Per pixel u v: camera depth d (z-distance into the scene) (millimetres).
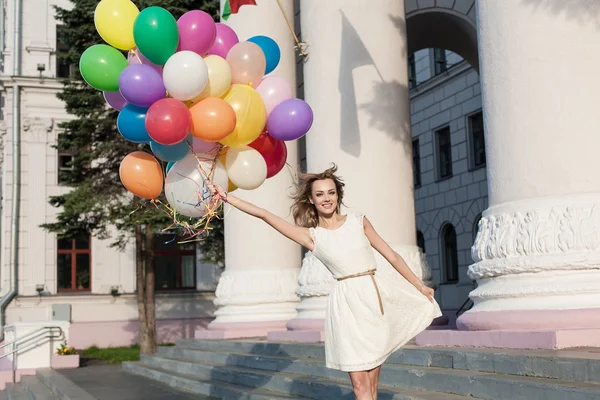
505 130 6500
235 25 11945
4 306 23984
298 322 9461
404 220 9055
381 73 9250
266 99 5070
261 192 11625
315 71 9555
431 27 14094
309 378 7094
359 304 4156
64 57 17625
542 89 6258
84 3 16656
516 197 6395
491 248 6477
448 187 22875
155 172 4867
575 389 4191
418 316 4355
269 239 11617
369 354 4117
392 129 9156
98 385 11305
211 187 4512
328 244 4227
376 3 9406
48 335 16297
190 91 4449
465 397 5086
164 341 25562
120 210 16688
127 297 25375
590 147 6113
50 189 25250
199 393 9008
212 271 26547
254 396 7246
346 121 9180
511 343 5797
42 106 25484
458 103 22484
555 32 6262
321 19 9586
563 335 5434
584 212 5965
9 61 25547
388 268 8523
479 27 6902
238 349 10055
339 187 4426
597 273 5898
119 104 5023
